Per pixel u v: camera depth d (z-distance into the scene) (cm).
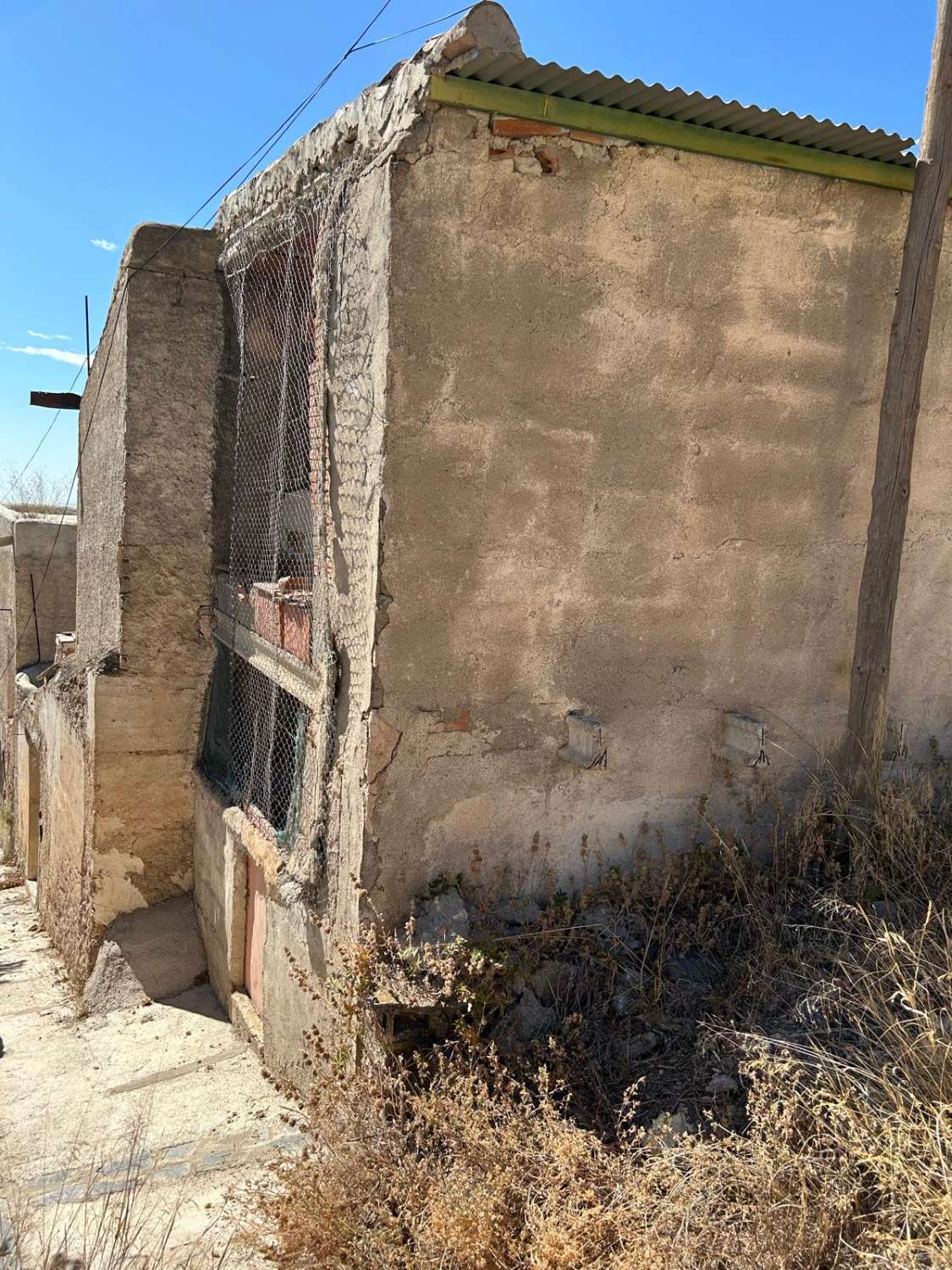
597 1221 315
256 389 738
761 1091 348
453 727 462
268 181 603
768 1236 300
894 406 497
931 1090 339
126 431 735
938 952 411
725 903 474
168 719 775
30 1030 709
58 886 952
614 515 480
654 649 500
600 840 502
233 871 665
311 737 530
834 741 551
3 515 1430
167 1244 384
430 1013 414
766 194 482
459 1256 319
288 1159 399
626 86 417
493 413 448
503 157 430
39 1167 475
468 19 386
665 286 470
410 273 423
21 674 1296
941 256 532
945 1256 280
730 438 498
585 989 441
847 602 541
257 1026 620
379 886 456
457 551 451
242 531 750
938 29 472
